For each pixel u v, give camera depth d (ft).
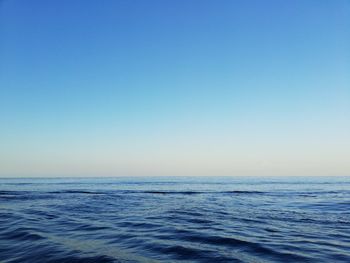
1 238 51.49
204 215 81.92
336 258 40.42
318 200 133.08
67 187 263.08
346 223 69.92
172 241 49.24
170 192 195.31
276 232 58.29
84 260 38.22
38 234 53.57
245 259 39.58
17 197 146.00
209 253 42.09
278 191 205.67
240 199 140.77
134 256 40.32
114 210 93.45
